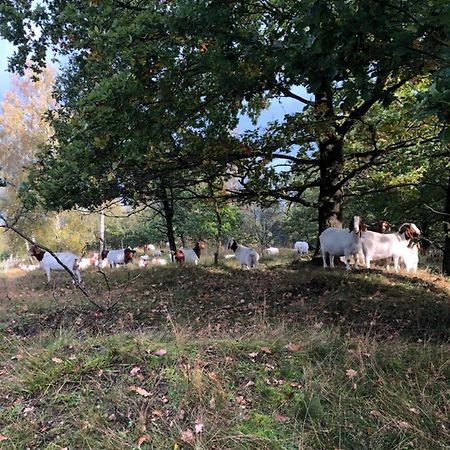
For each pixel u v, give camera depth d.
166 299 8.86
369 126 10.74
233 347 4.62
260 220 30.25
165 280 11.43
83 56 9.74
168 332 5.50
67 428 3.38
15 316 7.66
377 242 11.09
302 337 5.15
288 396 3.80
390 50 4.04
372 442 3.26
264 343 4.80
